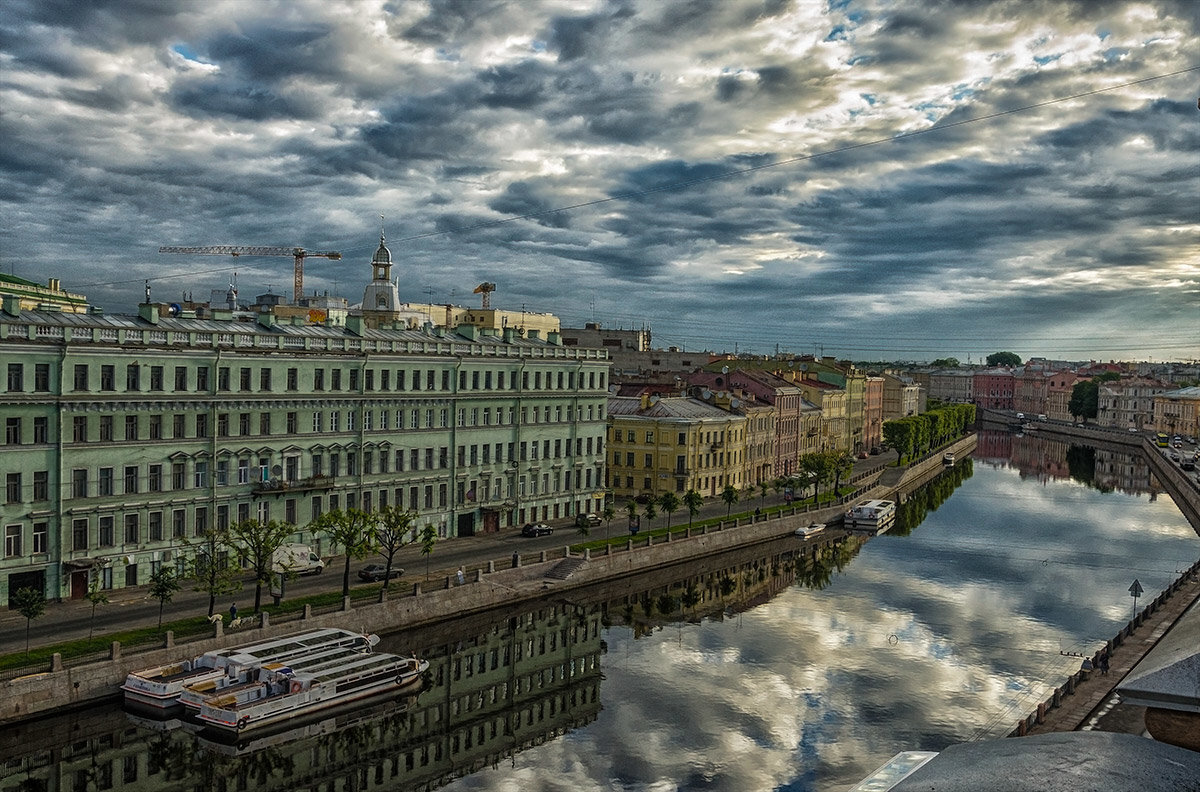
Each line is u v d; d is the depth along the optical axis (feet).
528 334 352.69
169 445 228.43
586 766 161.48
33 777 150.20
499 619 242.17
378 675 184.75
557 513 345.31
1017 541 361.51
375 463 277.44
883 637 235.40
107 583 216.95
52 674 159.33
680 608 264.52
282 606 209.77
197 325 249.96
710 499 419.13
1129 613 255.91
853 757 164.55
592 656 220.64
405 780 155.74
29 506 204.03
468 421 308.40
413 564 261.65
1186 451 634.43
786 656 220.02
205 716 160.66
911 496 488.02
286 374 254.88
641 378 540.93
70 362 210.18
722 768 160.25
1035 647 225.76
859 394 647.15
